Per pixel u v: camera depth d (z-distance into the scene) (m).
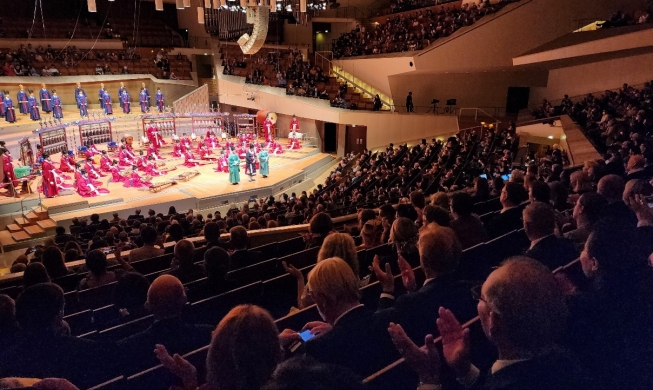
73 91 31.92
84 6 35.78
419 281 4.34
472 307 3.29
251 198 18.91
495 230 5.38
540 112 22.70
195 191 20.98
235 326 2.02
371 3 35.09
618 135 11.88
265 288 4.82
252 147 26.06
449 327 2.45
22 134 24.44
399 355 3.02
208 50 37.84
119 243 8.69
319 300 2.91
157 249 6.91
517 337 1.88
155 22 38.84
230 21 37.47
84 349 3.34
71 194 19.36
